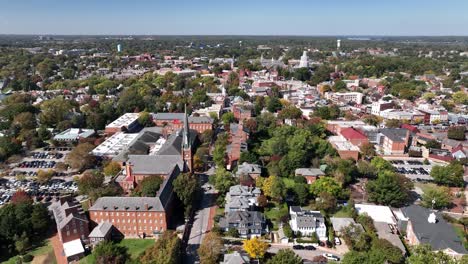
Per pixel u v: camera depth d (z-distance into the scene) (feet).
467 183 624.59
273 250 419.74
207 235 422.00
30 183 622.13
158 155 608.60
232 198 509.76
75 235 430.61
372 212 496.23
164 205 456.86
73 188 602.85
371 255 356.59
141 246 435.94
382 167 636.89
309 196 540.93
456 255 389.39
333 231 454.40
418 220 444.96
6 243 424.46
